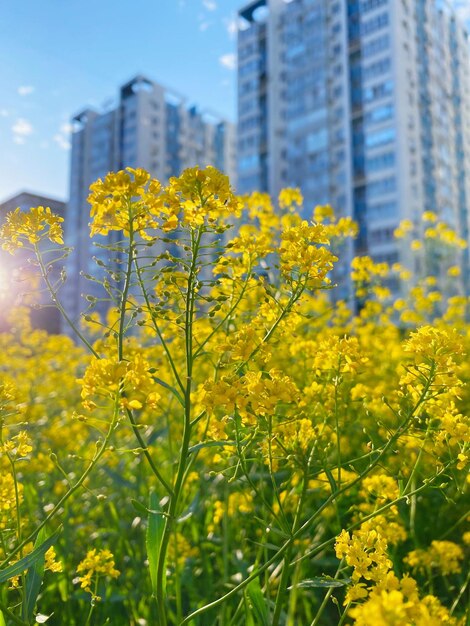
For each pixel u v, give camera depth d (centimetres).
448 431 201
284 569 202
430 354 198
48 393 623
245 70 5888
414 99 4844
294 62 5347
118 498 425
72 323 210
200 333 299
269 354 220
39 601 288
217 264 246
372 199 4672
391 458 307
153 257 210
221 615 249
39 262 224
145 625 267
